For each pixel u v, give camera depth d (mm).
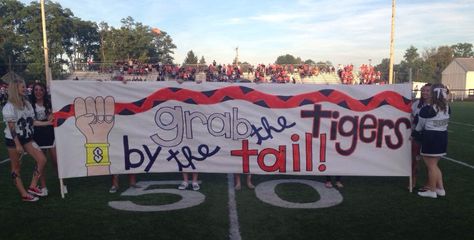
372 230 4375
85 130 5730
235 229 4379
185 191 5922
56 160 5934
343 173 5938
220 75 30234
